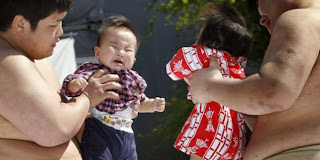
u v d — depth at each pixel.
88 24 11.02
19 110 2.02
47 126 2.05
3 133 2.11
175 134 8.45
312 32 2.08
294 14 2.15
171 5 8.73
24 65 2.08
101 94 2.41
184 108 8.43
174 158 8.92
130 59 2.77
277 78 2.01
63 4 2.17
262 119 2.35
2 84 2.03
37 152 2.16
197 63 2.56
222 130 2.64
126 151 2.61
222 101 2.26
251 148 2.36
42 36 2.20
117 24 2.84
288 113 2.21
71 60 6.02
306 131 2.15
